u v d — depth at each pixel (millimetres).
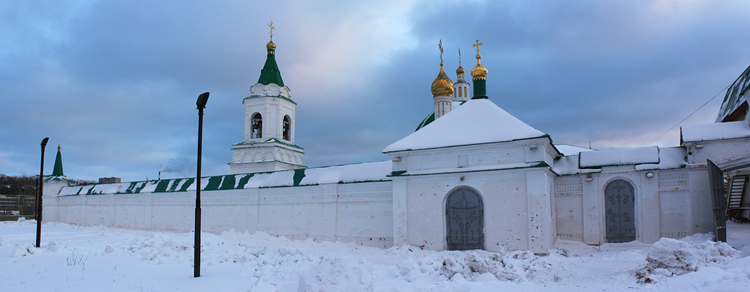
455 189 18250
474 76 20281
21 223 40000
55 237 25969
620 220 17672
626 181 17750
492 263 12133
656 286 9367
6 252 16656
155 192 32719
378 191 21797
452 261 12062
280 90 38875
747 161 14859
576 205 18609
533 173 16625
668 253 10406
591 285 10539
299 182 24984
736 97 20906
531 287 10586
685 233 16469
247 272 12578
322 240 23359
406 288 10734
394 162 19625
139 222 33594
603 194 18094
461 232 17922
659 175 17141
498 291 10195
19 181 70375
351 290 8508
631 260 13305
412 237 18844
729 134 16094
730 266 9758
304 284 8492
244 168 37438
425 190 18828
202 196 29156
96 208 37906
